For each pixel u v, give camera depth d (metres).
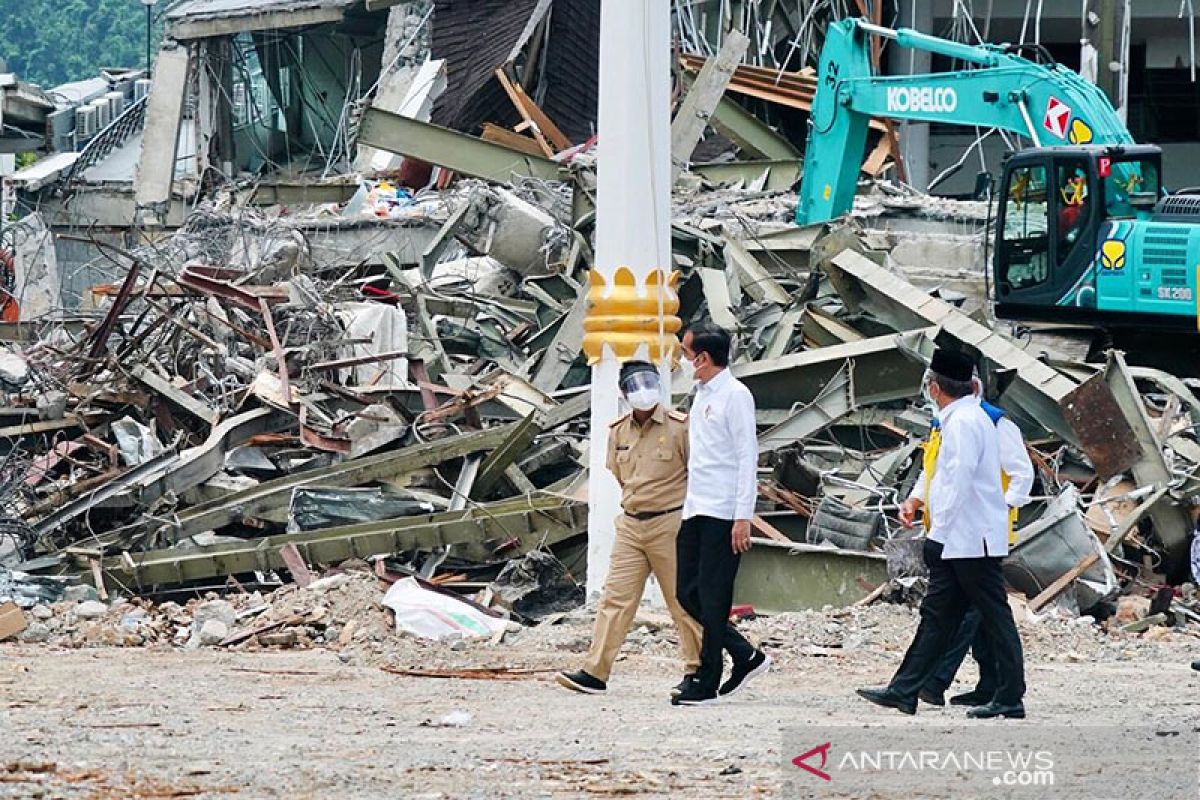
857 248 88.31
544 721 38.84
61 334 106.25
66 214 190.38
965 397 39.44
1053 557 61.75
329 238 123.88
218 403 79.12
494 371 88.44
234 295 84.00
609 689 45.28
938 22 193.25
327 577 59.38
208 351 83.62
